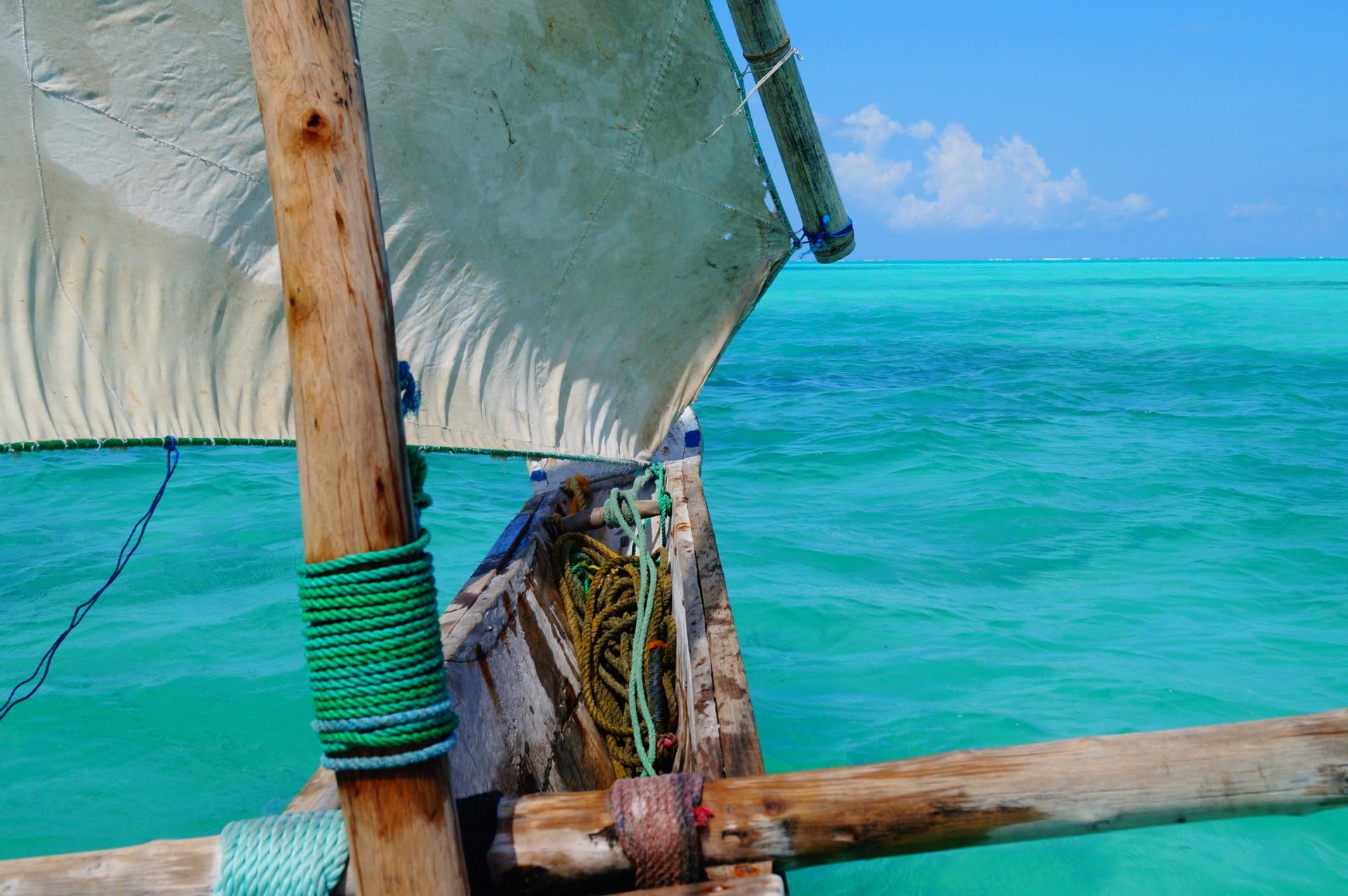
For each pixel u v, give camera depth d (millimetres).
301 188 1876
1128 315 35094
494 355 4531
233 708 5605
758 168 4793
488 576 4305
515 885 2189
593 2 4082
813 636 6488
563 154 4336
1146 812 2137
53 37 3041
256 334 3709
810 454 12234
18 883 2139
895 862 4320
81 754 5129
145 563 7898
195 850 2160
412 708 1941
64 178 3172
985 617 6781
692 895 2088
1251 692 5594
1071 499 9836
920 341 26109
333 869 2119
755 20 4551
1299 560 7887
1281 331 27891
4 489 10055
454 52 3910
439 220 4109
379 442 1929
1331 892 4043
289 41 1860
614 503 5383
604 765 4219
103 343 3365
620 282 4836
